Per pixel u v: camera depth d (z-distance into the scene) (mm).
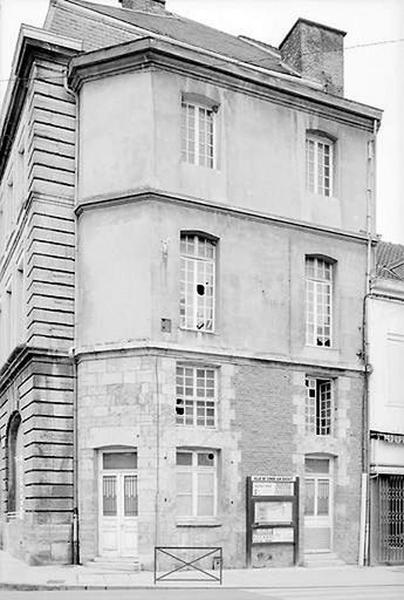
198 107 25047
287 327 25375
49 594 17719
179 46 24312
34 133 24562
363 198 27625
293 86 26328
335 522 25391
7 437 28266
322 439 25375
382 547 25781
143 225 23484
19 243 27375
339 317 26484
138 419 22672
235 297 24594
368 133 28031
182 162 24219
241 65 25406
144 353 22875
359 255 27250
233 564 23234
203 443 23250
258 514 23766
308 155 26969
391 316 27406
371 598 16312
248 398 24266
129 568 21875
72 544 22922
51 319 23844
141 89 24016
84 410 23391
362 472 25922
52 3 26656
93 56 24359
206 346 23750
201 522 22875
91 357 23469
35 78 24766
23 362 24562
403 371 27234
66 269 24250
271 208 25578
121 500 22781
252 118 25688
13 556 26297
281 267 25562
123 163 23906
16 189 28375
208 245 24641
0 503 29844
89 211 24250
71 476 23312
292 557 24203
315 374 25656
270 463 24266
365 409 26312
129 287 23391
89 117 24562
